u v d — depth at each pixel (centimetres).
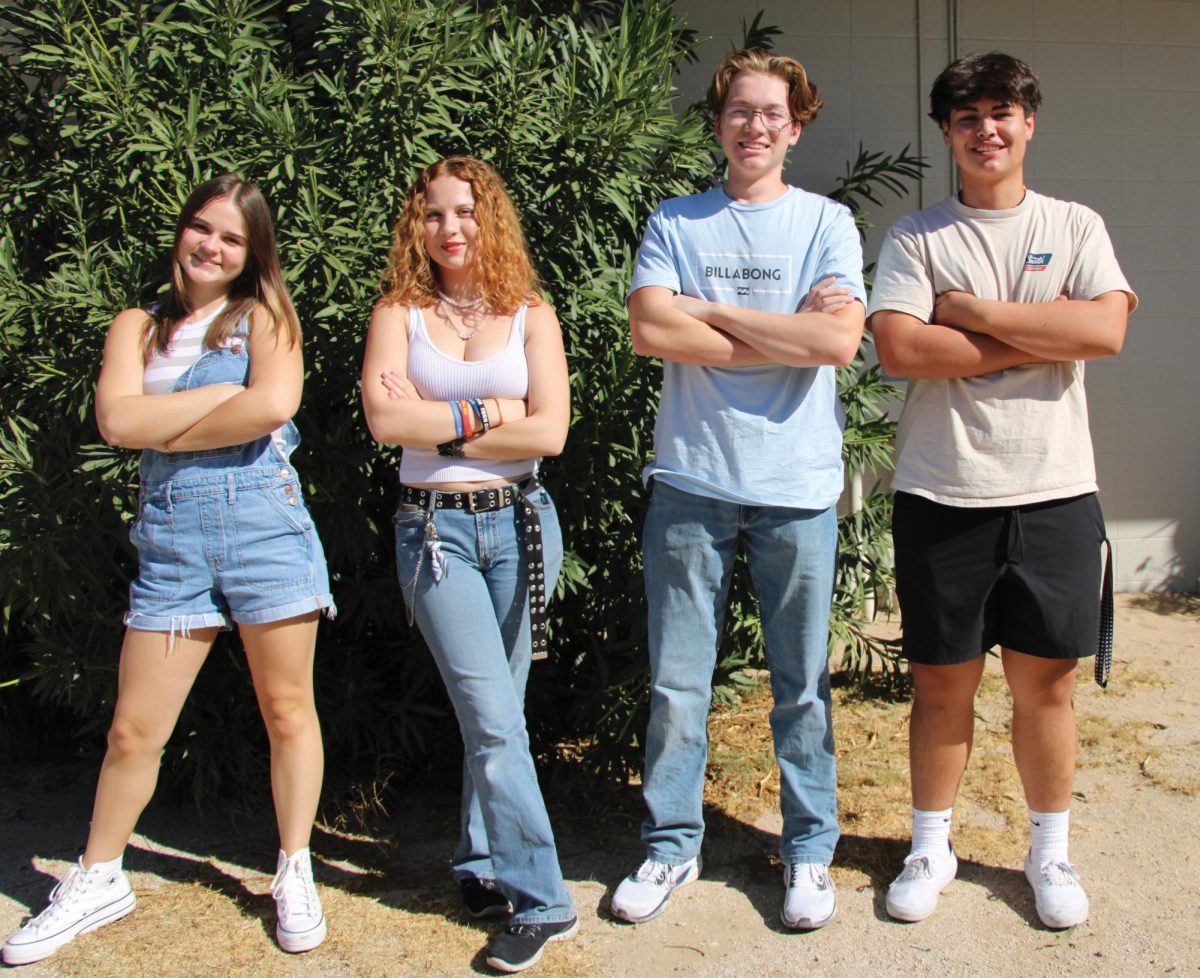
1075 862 312
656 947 277
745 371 280
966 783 362
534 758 372
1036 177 556
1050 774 288
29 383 343
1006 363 274
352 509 324
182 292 278
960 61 279
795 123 285
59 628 348
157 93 338
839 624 395
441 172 273
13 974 268
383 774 355
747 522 282
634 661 341
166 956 275
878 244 545
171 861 326
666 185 360
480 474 269
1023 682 287
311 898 281
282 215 321
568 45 365
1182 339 575
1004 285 281
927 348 277
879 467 546
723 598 295
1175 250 569
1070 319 267
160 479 273
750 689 430
